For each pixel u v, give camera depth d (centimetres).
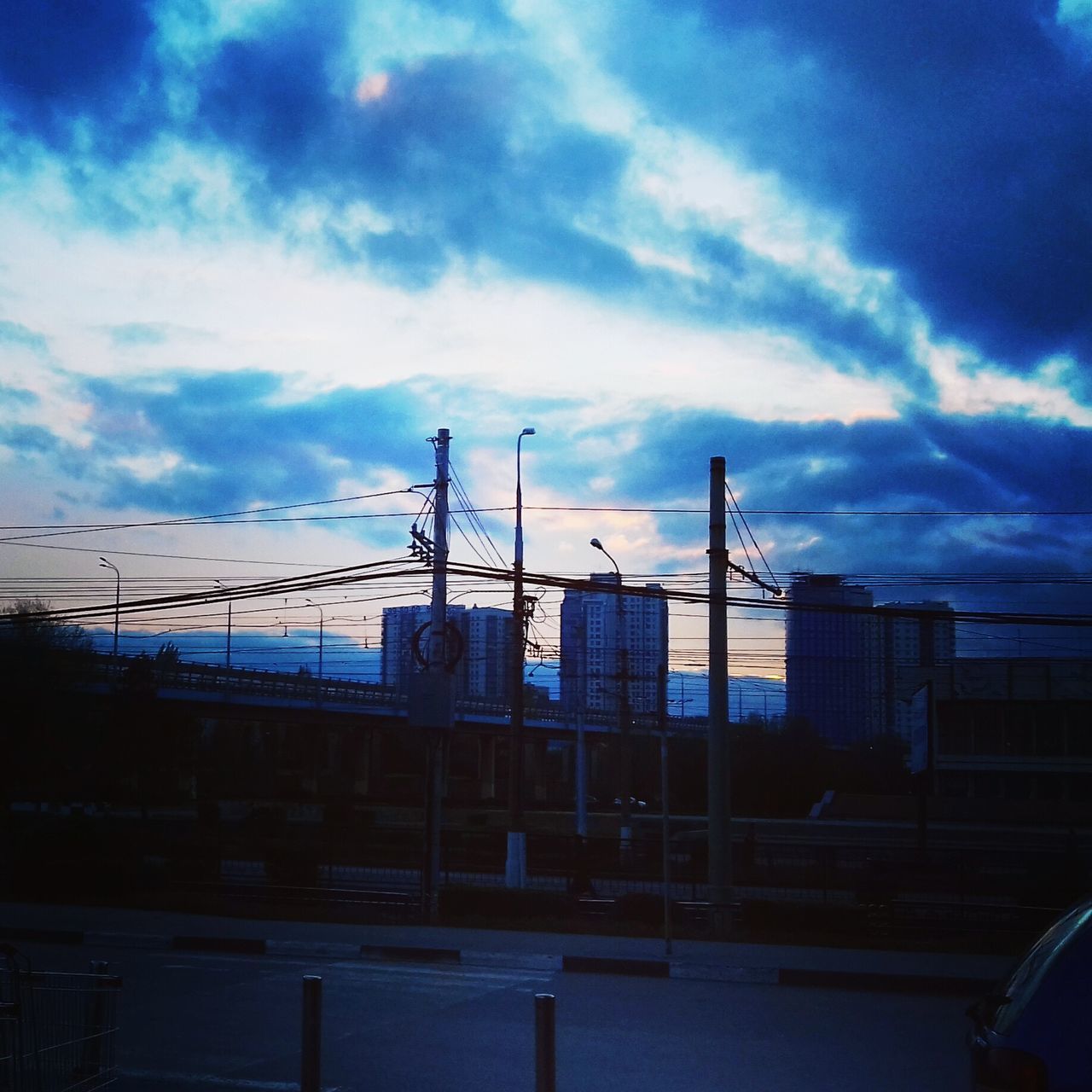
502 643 8469
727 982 1545
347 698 7581
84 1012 798
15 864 2659
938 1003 1400
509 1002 1331
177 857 3212
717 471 2161
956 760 6106
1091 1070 440
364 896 2577
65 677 5084
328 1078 945
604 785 10406
